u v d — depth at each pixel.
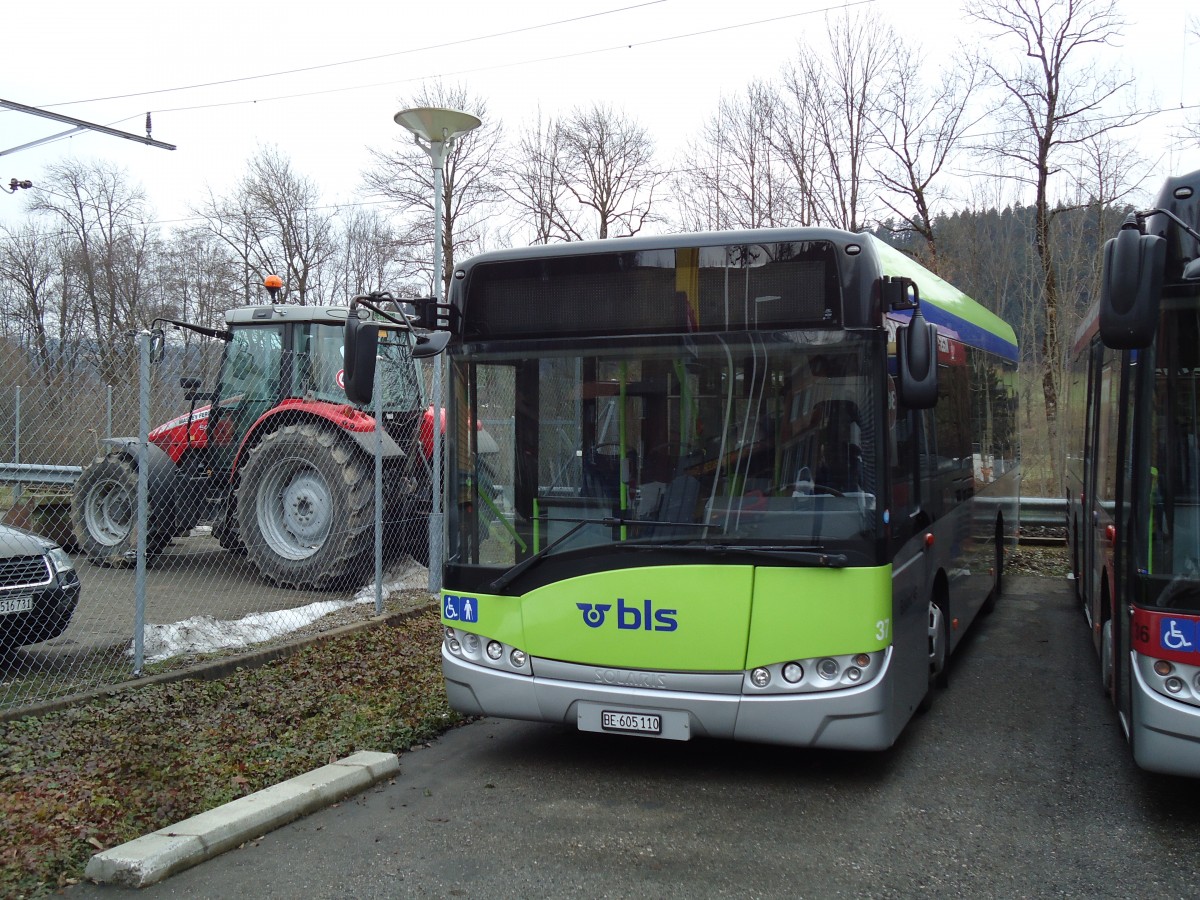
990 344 9.77
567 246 5.43
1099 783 5.36
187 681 6.66
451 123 9.83
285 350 10.95
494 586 5.39
